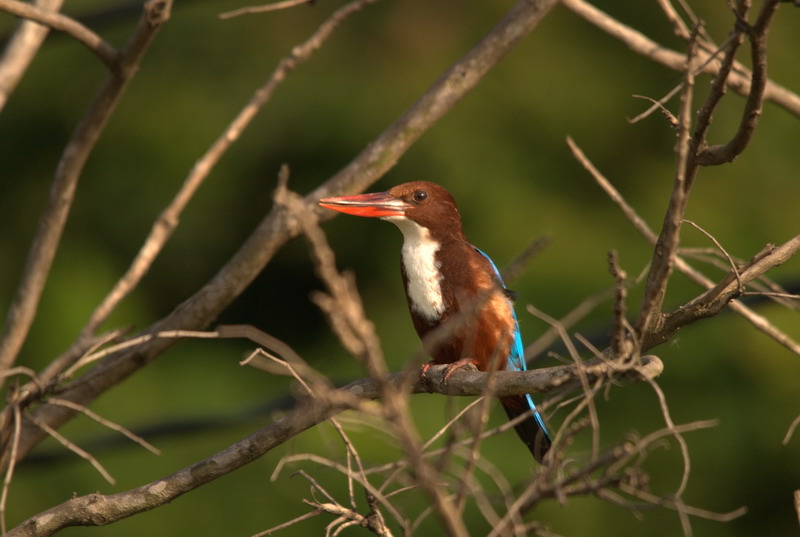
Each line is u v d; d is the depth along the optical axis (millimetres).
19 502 12273
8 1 5398
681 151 3758
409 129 6211
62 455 7105
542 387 4102
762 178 14094
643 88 14461
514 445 11938
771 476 13172
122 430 4555
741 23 3773
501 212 13688
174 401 13508
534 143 14148
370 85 14211
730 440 13109
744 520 13211
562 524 12039
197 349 13992
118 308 13758
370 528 4062
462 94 6191
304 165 14141
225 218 14258
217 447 12703
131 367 6180
